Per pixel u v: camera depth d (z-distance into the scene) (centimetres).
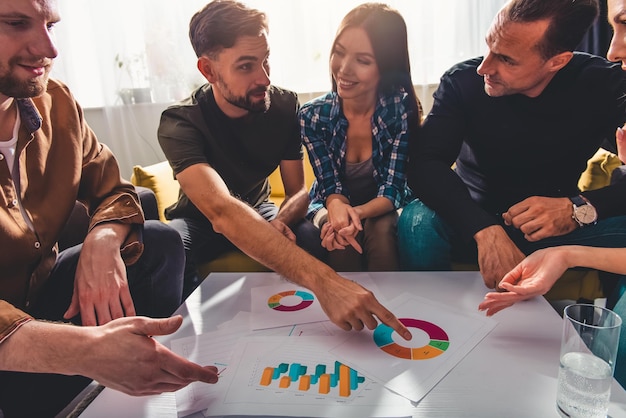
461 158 151
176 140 135
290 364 74
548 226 111
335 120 153
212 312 97
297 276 92
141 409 67
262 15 132
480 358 75
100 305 87
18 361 66
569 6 105
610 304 103
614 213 115
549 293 136
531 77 116
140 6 252
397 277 111
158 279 112
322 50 254
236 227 104
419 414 63
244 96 135
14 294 96
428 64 249
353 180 160
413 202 140
